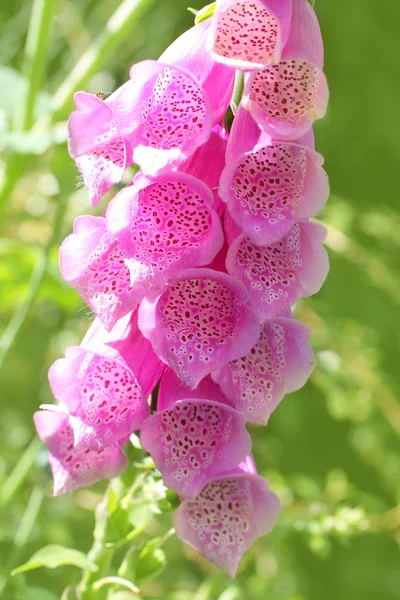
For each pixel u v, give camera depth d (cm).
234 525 55
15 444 109
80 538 96
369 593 116
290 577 83
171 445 54
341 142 136
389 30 135
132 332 55
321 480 121
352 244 93
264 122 51
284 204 52
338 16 133
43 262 76
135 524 57
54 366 53
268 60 51
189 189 53
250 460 57
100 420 54
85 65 80
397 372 121
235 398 54
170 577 91
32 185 97
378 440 99
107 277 54
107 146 54
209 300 54
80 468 55
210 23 53
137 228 52
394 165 136
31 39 78
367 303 121
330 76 136
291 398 122
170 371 55
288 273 53
